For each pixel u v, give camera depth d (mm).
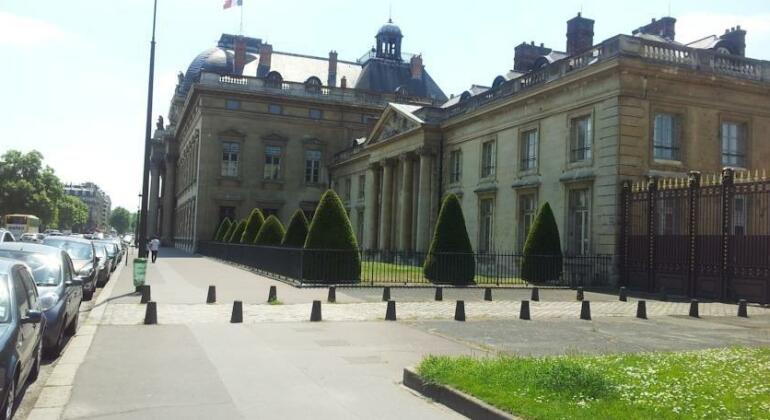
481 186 37594
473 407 6715
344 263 24906
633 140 26703
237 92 61625
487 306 18328
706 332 13836
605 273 26438
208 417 6621
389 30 75375
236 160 62031
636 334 13289
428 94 73250
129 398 7336
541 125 32281
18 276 7383
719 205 22781
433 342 11656
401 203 47375
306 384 8180
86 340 11141
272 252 29172
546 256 27266
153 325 13023
